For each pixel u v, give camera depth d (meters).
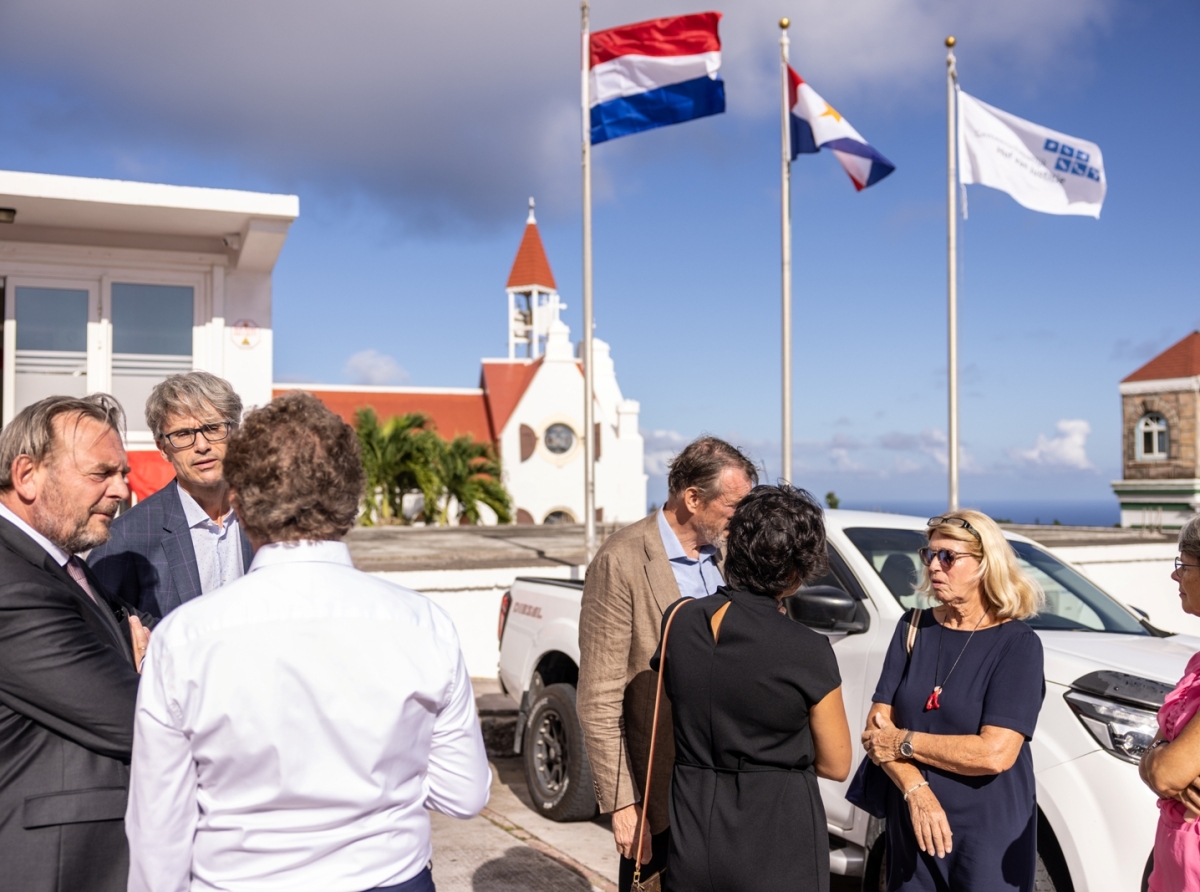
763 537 2.58
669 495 3.42
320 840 1.73
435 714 1.91
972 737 2.91
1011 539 5.57
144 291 10.40
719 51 11.20
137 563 3.05
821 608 4.41
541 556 12.27
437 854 4.99
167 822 1.73
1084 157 12.37
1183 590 2.80
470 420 51.34
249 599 1.79
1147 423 33.25
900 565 4.82
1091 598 5.04
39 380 10.09
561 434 50.22
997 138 12.20
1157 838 2.66
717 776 2.56
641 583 3.30
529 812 5.81
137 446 10.38
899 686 3.21
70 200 8.97
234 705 1.70
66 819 2.08
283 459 1.84
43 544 2.34
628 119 11.33
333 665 1.76
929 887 3.00
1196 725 2.50
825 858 2.51
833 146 12.14
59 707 2.07
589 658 3.29
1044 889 3.54
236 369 10.66
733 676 2.51
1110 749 3.45
